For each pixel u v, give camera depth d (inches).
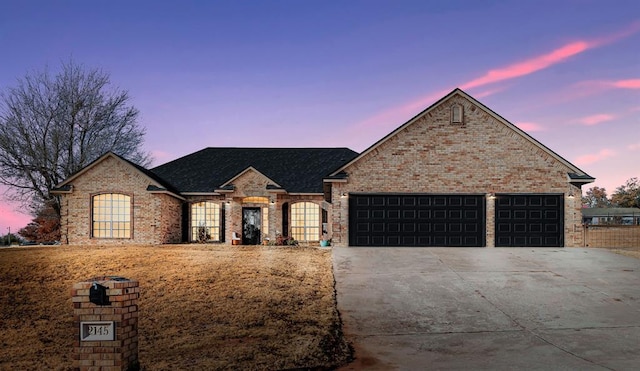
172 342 399.5
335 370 331.0
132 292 297.3
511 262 721.6
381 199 888.9
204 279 613.0
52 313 499.8
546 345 378.9
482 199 880.3
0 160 1272.1
